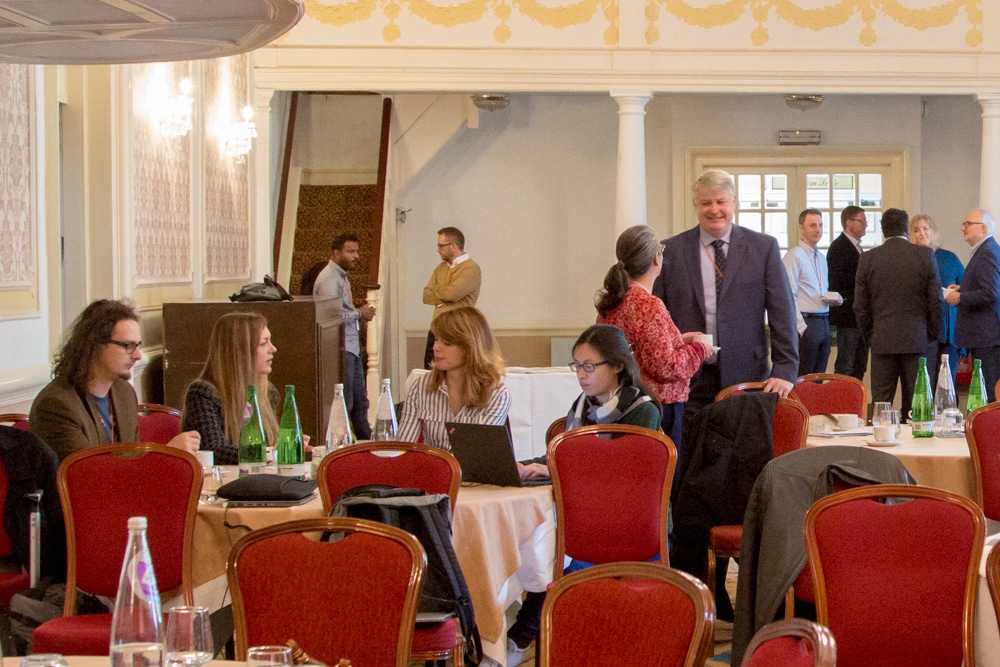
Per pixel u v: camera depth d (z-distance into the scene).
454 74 8.91
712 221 5.18
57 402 4.12
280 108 10.61
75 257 6.02
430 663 3.56
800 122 11.75
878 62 9.18
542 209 11.94
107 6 3.70
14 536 3.75
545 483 4.24
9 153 5.04
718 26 9.04
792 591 3.43
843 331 10.27
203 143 7.65
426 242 11.87
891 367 8.50
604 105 11.93
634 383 4.32
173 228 7.08
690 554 4.68
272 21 3.92
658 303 4.72
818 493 3.37
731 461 4.61
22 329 5.16
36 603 3.64
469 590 3.81
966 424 4.61
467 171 11.88
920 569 2.90
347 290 8.90
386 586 2.61
